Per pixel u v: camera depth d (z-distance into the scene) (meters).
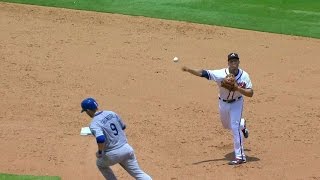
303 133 59.72
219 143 57.34
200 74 51.25
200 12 101.81
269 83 74.81
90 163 52.38
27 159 53.00
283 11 103.94
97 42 87.06
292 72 78.81
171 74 76.50
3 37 87.75
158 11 101.69
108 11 101.00
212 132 60.06
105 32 91.31
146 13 100.56
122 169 51.41
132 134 59.16
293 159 53.28
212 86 73.25
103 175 45.53
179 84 73.44
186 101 68.44
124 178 49.56
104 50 84.00
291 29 95.94
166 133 59.62
